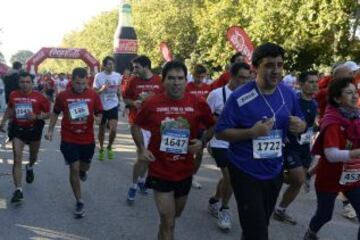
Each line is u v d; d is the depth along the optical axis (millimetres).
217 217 6504
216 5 29203
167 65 4500
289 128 3973
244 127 3945
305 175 6238
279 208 6324
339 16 17781
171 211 4477
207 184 8414
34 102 7250
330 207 4836
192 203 7199
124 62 34312
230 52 27203
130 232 5980
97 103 6645
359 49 20188
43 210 6816
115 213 6719
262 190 3984
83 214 6535
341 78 4629
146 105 4559
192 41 42094
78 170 6496
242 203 3932
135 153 11484
